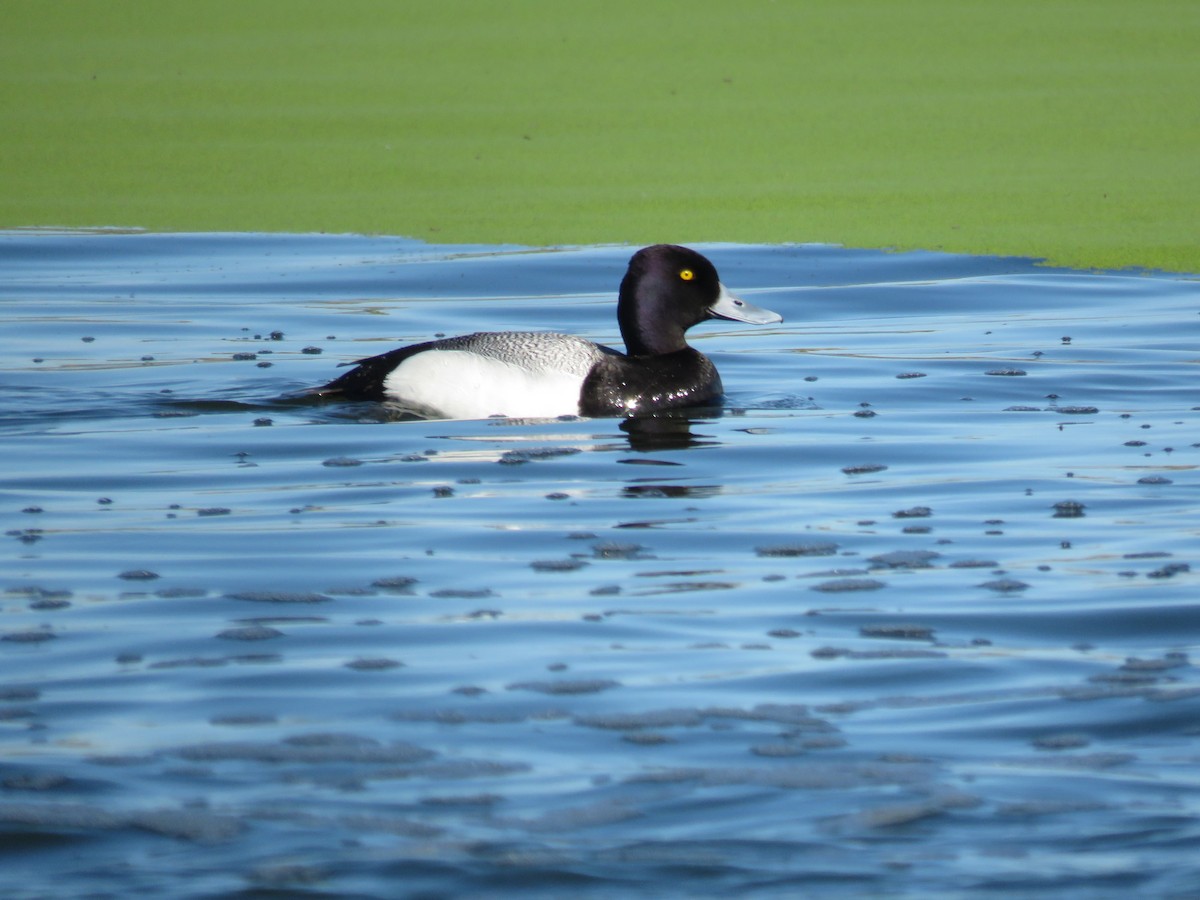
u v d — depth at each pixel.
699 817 6.11
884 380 14.68
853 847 5.91
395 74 37.03
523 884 5.71
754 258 20.48
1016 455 11.80
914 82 35.25
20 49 41.22
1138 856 5.83
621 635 7.93
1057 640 7.81
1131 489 10.72
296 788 6.30
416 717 6.93
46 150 28.58
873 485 11.00
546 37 42.41
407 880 5.73
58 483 11.11
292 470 11.48
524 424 13.08
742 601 8.46
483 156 27.73
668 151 28.03
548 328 17.17
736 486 11.02
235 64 38.78
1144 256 20.19
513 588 8.69
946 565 9.07
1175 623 8.00
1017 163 26.59
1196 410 13.32
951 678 7.35
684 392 13.73
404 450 12.10
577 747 6.65
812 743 6.68
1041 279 19.20
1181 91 33.31
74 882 5.71
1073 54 38.66
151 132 30.30
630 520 10.11
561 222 22.53
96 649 7.71
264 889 5.68
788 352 16.08
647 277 14.56
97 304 18.23
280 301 18.53
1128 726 6.79
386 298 18.75
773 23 43.97
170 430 12.70
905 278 19.41
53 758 6.52
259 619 8.16
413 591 8.63
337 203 24.19
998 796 6.23
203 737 6.73
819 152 27.81
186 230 22.62
